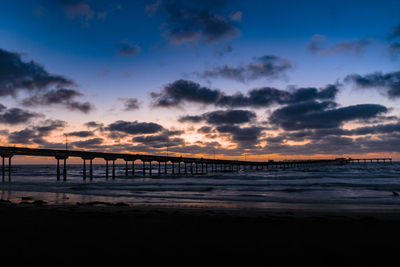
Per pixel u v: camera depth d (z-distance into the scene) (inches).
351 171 4269.2
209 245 370.0
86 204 890.1
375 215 720.3
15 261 289.7
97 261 294.5
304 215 713.0
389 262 313.1
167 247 355.3
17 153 2112.5
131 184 1819.6
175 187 1587.1
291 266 295.7
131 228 474.0
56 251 326.0
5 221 528.7
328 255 335.6
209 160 4141.2
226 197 1110.4
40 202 928.9
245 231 468.8
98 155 2640.3
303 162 7303.2
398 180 2196.1
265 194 1238.9
